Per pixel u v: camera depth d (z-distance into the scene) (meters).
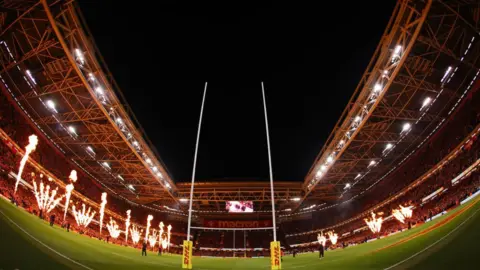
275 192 84.25
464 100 45.53
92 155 62.28
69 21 37.00
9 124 42.66
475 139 42.22
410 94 47.09
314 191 84.50
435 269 16.19
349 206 84.94
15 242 18.08
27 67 41.31
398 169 66.62
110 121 48.56
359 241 68.19
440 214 45.84
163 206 91.69
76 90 45.91
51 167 54.91
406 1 34.22
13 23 35.03
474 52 39.34
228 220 96.25
